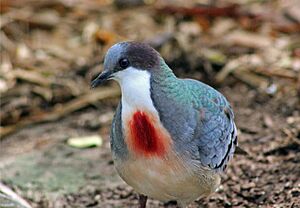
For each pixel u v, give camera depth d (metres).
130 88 8.77
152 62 8.78
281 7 15.98
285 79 13.91
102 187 11.43
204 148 8.95
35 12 16.27
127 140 8.82
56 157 12.36
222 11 15.88
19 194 11.39
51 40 15.58
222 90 13.77
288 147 11.66
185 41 14.66
